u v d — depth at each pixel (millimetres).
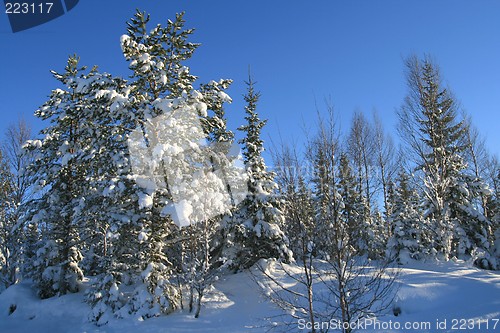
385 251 19719
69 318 11523
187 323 9578
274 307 9844
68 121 14008
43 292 13805
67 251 14227
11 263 19250
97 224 12984
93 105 11961
